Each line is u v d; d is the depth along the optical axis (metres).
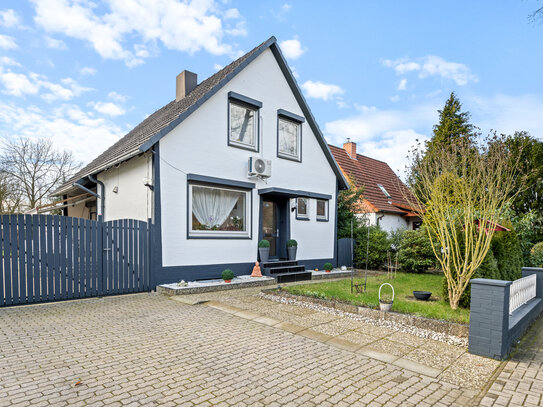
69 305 6.77
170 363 3.96
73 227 7.24
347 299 6.94
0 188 21.33
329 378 3.66
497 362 4.18
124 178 10.17
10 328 5.18
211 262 9.72
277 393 3.29
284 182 12.01
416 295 7.22
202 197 9.88
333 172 14.18
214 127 9.99
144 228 8.36
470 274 6.17
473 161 6.93
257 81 11.23
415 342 4.90
